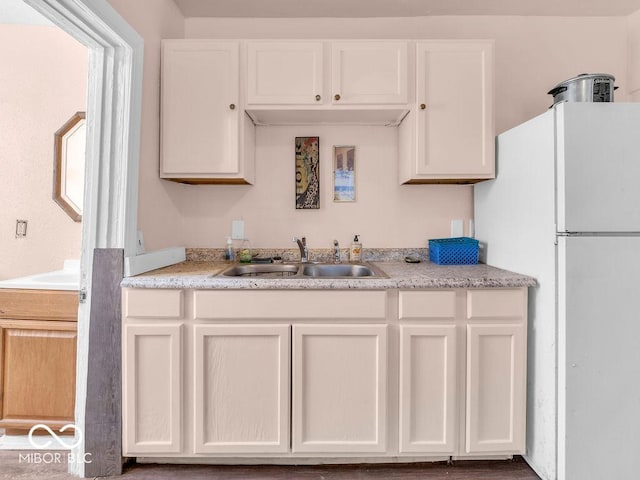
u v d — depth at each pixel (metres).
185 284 1.49
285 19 2.18
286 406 1.53
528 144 1.58
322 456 1.57
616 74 2.17
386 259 2.20
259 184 2.20
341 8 2.08
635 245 1.36
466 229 2.20
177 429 1.52
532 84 2.17
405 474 1.57
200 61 1.83
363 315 1.52
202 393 1.52
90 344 1.53
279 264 2.11
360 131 2.19
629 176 1.36
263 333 1.51
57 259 2.13
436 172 1.83
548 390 1.45
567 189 1.36
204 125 1.84
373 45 1.82
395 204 2.20
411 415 1.54
